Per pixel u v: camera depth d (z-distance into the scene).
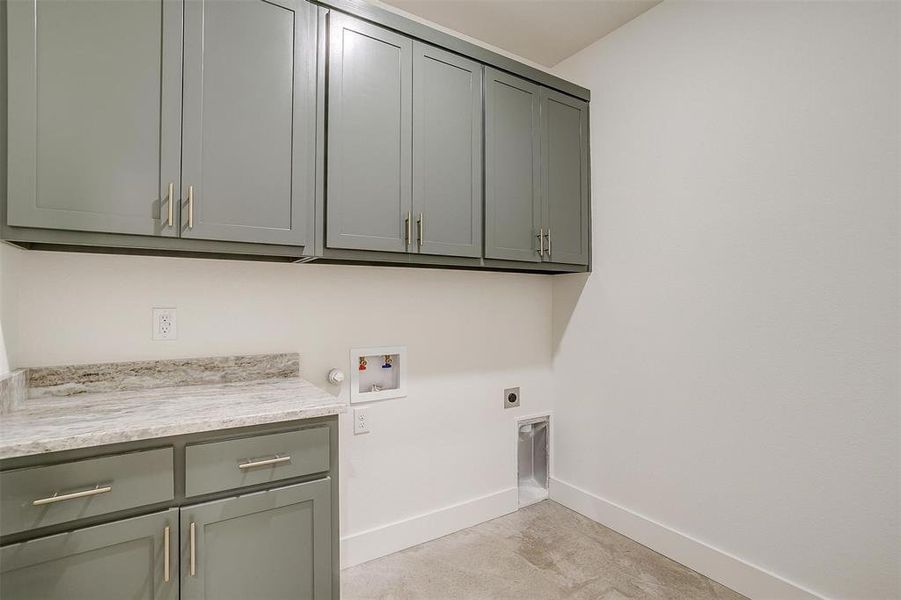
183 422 1.17
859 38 1.54
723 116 1.92
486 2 2.15
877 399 1.50
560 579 1.92
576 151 2.42
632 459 2.28
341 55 1.64
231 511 1.22
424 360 2.26
